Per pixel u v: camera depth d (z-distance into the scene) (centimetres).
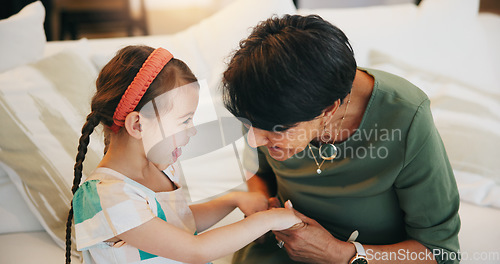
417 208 100
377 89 94
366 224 109
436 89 161
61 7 382
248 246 121
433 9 175
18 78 134
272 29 80
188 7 392
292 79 75
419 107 92
